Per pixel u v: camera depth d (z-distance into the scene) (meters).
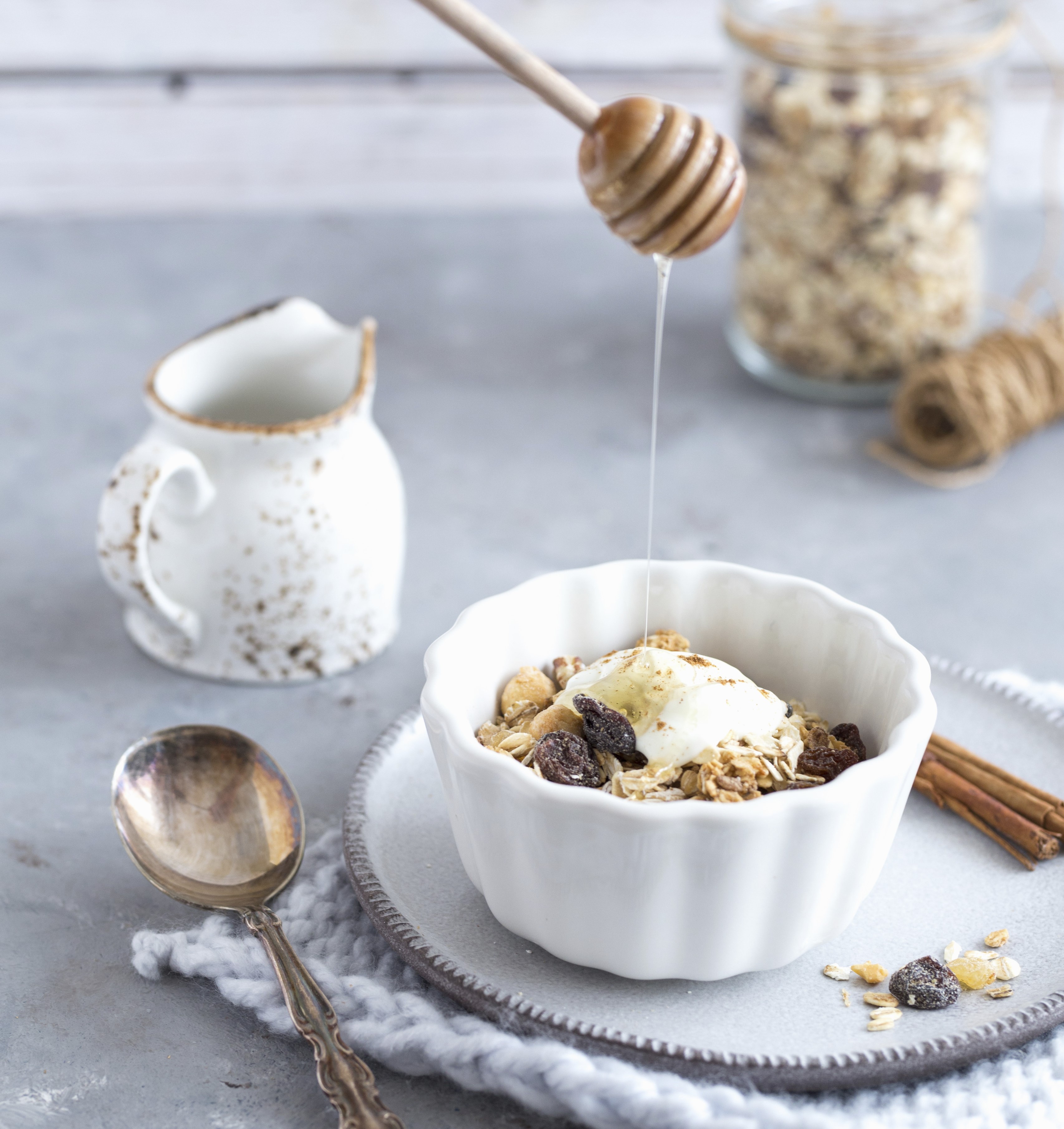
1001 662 0.62
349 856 0.51
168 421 0.58
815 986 0.48
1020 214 1.02
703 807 0.46
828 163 0.72
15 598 0.65
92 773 0.57
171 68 0.97
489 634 0.52
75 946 0.51
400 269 0.95
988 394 0.72
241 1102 0.47
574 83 0.99
